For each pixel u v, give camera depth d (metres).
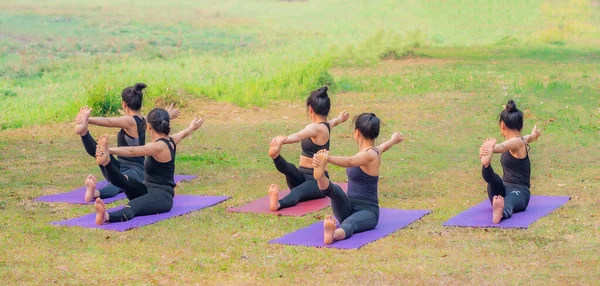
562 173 9.52
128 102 8.42
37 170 10.11
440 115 14.54
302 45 25.23
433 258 5.96
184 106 15.41
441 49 25.77
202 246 6.45
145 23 27.11
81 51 21.78
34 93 16.39
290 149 11.81
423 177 9.52
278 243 6.50
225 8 31.00
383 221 7.24
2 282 5.45
